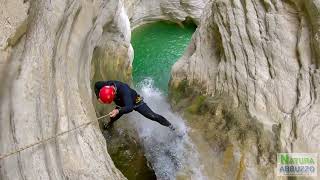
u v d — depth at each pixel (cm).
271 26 540
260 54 556
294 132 448
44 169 316
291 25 521
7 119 311
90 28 539
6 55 335
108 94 474
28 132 318
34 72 356
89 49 552
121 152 577
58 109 371
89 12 534
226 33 627
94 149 402
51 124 348
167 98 799
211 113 612
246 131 527
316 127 421
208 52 702
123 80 807
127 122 642
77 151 370
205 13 749
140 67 982
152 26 1205
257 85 546
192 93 710
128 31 830
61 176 332
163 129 632
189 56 777
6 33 339
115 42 751
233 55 610
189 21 1195
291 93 489
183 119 653
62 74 413
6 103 317
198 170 545
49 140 337
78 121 403
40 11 409
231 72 609
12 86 328
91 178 363
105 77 699
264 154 484
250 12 574
